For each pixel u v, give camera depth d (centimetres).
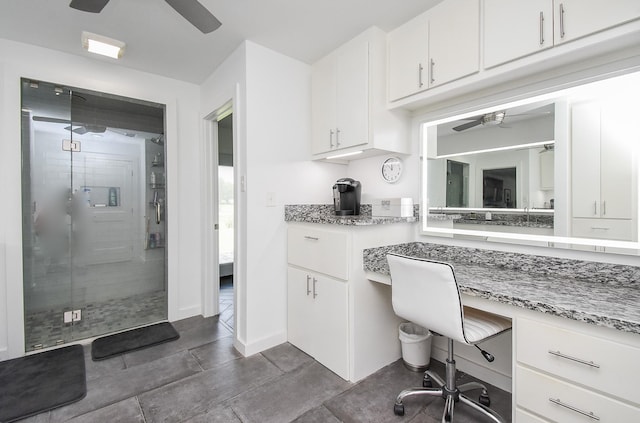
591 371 98
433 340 212
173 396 170
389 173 233
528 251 162
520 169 165
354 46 206
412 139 218
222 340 241
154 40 212
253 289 219
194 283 295
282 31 200
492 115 175
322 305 201
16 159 211
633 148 130
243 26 194
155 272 275
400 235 210
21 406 159
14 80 209
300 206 243
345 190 235
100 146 247
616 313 96
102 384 181
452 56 164
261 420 151
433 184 206
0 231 207
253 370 196
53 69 223
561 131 150
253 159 217
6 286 209
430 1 169
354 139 207
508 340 174
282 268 235
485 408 142
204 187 291
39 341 224
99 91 242
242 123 218
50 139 226
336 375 190
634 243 130
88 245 244
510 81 158
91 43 198
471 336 132
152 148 270
